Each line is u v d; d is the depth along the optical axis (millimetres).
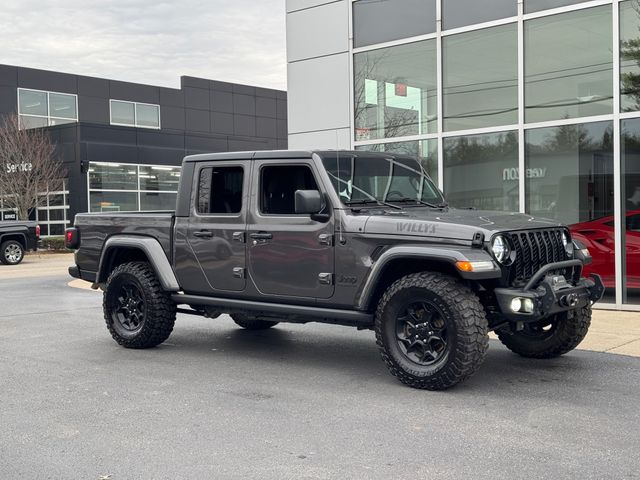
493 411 5102
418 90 11773
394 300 5738
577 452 4215
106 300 7699
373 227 5926
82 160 29328
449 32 11367
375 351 7461
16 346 7840
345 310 6191
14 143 28203
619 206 9727
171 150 32844
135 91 39250
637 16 9570
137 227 7520
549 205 10469
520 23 10602
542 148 10523
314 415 5062
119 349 7629
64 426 4859
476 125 11172
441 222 5699
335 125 12742
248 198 6707
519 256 5730
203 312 7387
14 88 34094
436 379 5551
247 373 6430
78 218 8117
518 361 6750
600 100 9945
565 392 5605
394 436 4562
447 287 5504
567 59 10227
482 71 11078
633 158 9672
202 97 42656
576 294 5863
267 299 6641
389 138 12133
